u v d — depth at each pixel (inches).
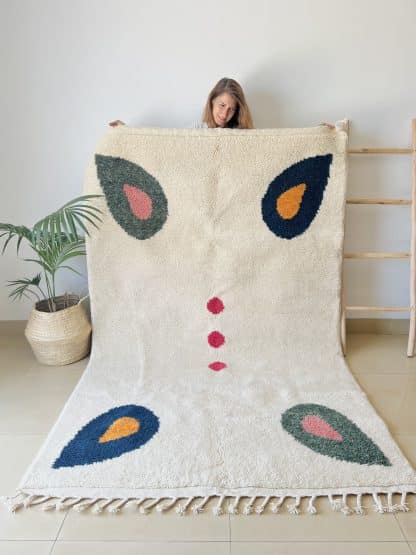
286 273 77.1
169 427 62.7
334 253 77.3
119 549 45.9
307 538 47.1
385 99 82.0
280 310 78.3
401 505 50.6
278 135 73.8
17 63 79.8
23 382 76.1
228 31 78.8
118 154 73.9
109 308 78.2
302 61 80.2
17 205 87.1
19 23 78.0
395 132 84.0
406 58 80.1
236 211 75.1
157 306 77.8
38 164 85.0
